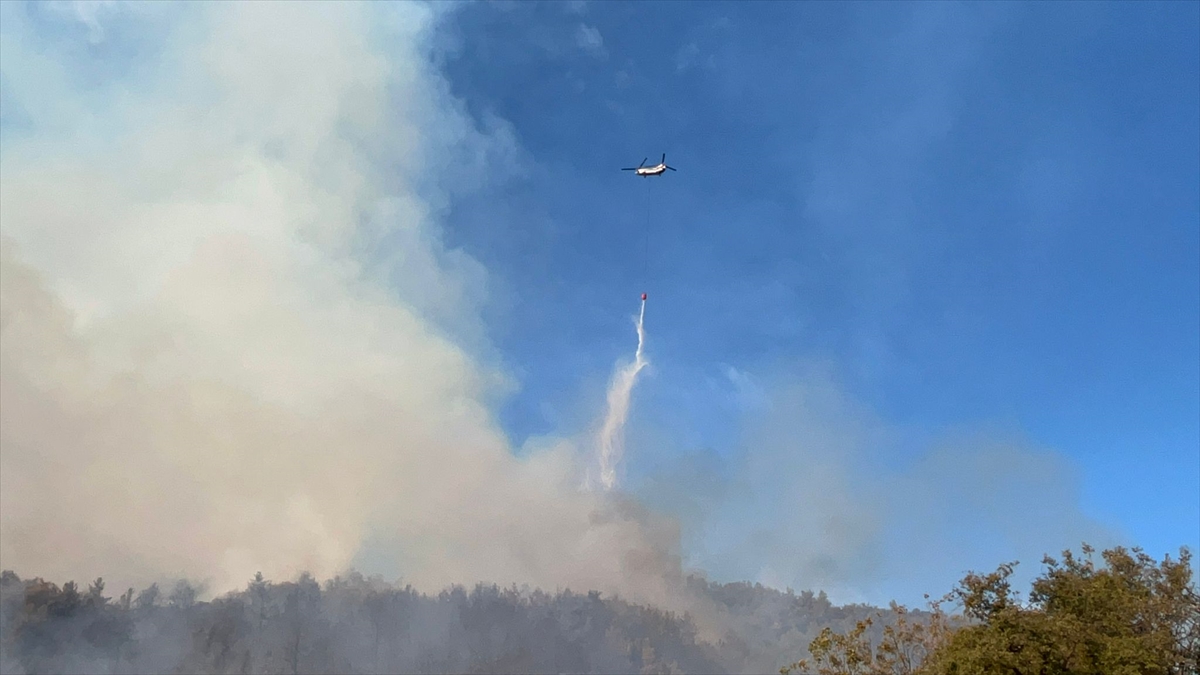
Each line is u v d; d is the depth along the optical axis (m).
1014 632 35.62
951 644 37.66
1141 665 33.34
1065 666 34.31
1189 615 36.78
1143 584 38.91
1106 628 35.84
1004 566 39.88
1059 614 36.31
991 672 34.53
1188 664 36.06
